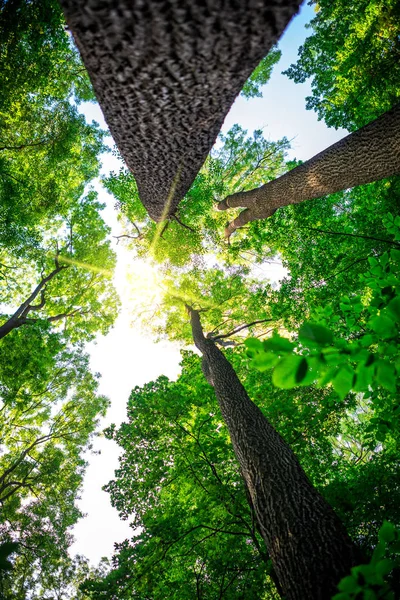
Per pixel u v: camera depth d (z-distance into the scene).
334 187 6.19
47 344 13.18
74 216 16.42
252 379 9.76
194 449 6.76
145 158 4.22
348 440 16.73
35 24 9.59
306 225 10.25
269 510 3.99
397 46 9.20
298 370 1.28
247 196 9.85
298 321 9.98
